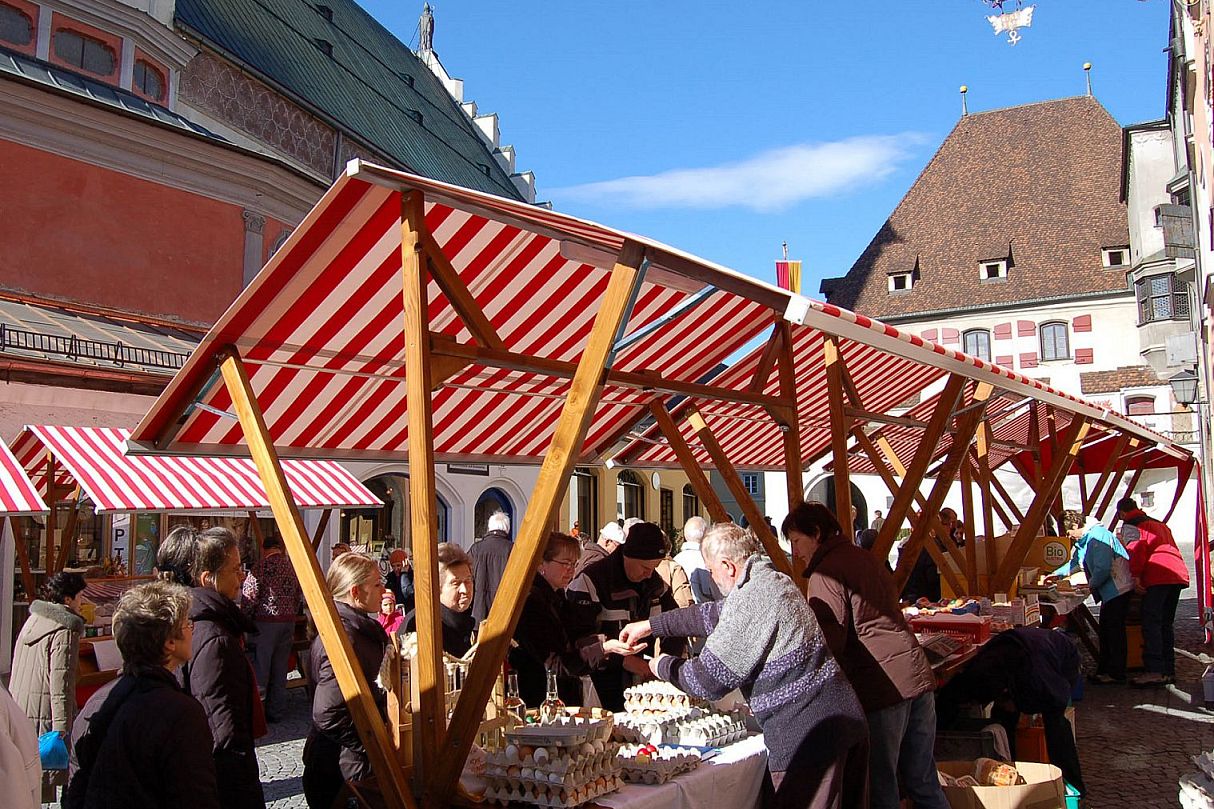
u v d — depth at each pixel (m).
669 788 3.67
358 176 3.66
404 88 35.88
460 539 21.73
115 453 10.34
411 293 3.79
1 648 11.85
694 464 6.71
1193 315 27.45
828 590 4.63
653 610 6.10
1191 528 36.03
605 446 7.47
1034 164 46.78
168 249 16.19
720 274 3.34
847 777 4.10
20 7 15.49
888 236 47.47
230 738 4.01
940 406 6.00
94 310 14.95
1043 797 5.04
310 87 24.22
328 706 4.03
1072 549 12.98
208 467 10.88
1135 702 9.55
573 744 3.46
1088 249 43.25
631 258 3.60
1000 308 43.03
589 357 3.63
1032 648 6.20
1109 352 41.22
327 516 11.94
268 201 18.02
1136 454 14.63
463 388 5.89
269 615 9.52
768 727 4.01
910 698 4.60
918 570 11.10
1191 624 15.23
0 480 8.98
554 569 5.48
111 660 8.48
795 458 5.82
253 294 4.34
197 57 18.97
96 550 13.15
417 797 3.55
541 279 4.95
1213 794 4.39
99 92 15.98
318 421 5.62
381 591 4.52
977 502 32.47
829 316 3.37
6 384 12.23
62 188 14.74
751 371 7.37
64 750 5.61
